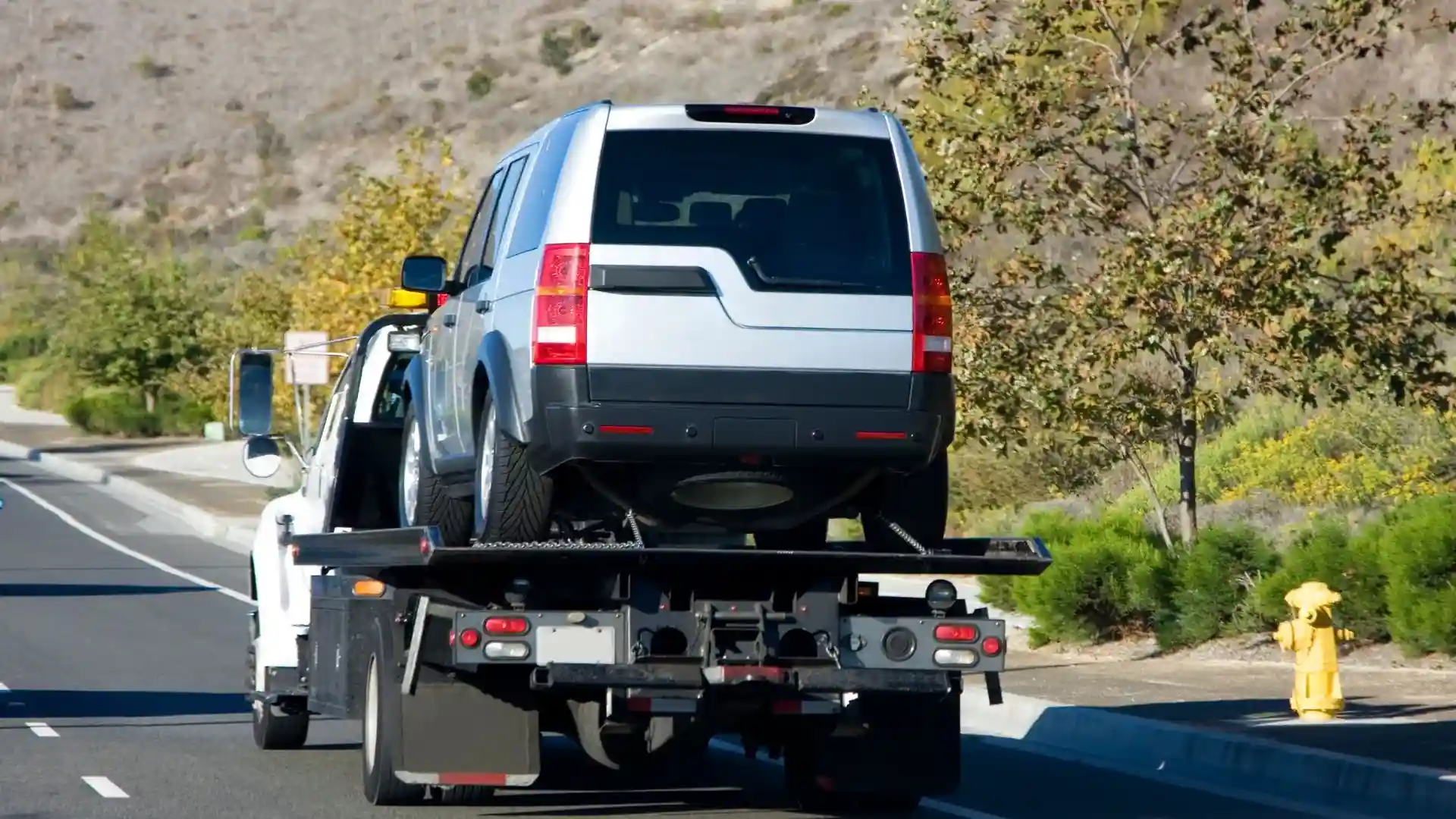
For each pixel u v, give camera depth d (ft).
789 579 96.89
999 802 112.88
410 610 99.50
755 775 123.44
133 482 440.86
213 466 490.49
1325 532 172.55
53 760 124.36
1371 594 164.86
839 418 93.97
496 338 98.22
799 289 94.12
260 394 130.11
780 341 93.71
